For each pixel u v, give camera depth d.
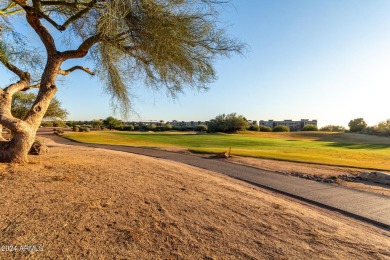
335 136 78.12
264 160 17.09
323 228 4.72
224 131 83.56
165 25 6.61
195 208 5.20
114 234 3.61
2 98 7.62
